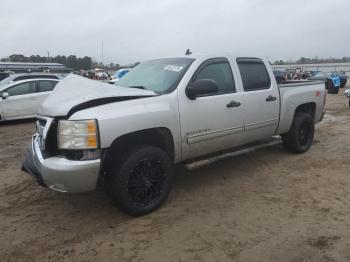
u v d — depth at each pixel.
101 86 4.56
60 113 3.97
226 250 3.62
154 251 3.65
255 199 4.86
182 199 4.89
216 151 5.30
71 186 3.90
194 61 5.02
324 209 4.50
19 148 8.23
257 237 3.86
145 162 4.32
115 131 3.98
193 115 4.75
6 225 4.25
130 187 4.25
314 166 6.20
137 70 5.59
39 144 4.36
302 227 4.05
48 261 3.51
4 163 6.87
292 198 4.86
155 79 5.02
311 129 7.02
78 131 3.86
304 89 6.72
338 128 9.68
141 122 4.19
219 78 5.23
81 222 4.30
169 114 4.47
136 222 4.26
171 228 4.10
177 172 5.99
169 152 4.70
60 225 4.23
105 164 4.21
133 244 3.79
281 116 6.19
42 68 36.06
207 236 3.90
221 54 5.39
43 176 3.98
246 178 5.68
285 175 5.78
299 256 3.49
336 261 3.39
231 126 5.26
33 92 12.45
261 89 5.79
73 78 4.87
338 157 6.73
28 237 3.97
